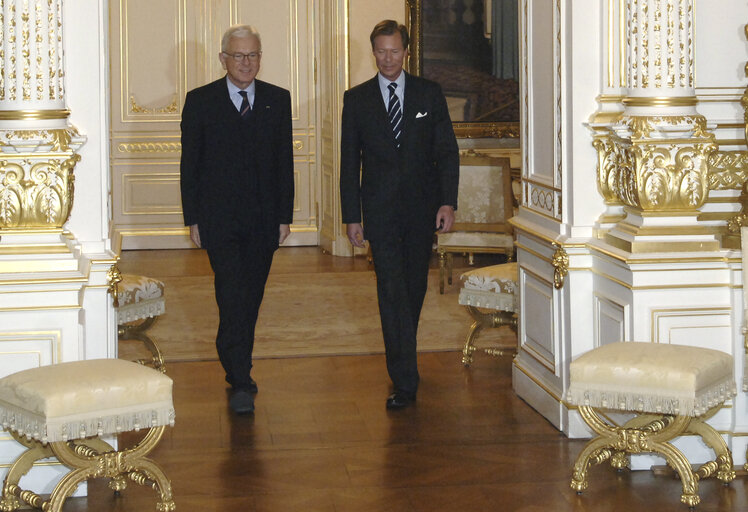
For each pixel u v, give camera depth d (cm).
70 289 432
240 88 573
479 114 1161
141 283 612
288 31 1131
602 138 505
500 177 949
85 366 406
